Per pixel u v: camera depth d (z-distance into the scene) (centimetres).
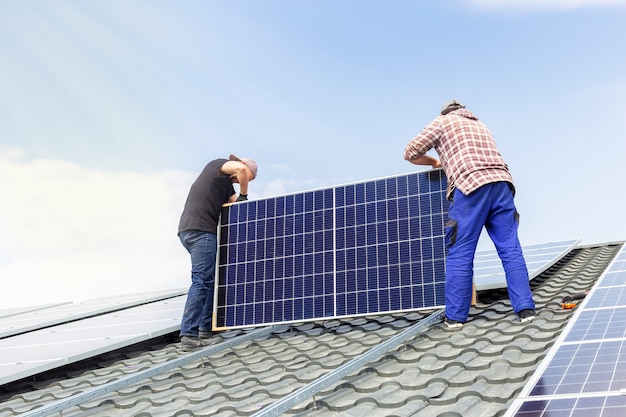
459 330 648
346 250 762
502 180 654
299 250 789
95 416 563
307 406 493
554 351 465
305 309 758
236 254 822
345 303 739
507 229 659
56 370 749
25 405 621
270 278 793
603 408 337
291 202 817
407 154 698
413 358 568
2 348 888
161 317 923
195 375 649
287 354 673
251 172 837
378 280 731
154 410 544
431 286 702
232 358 701
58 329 988
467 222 653
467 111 697
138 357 780
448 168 673
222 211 846
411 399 472
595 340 473
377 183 775
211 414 510
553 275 934
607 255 1065
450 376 505
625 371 388
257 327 791
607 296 625
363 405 483
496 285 783
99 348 747
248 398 539
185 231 784
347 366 521
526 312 629
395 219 748
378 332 698
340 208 785
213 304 812
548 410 351
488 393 456
